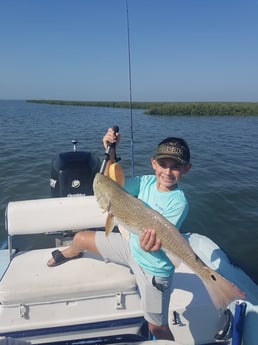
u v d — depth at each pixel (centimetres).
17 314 118
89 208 147
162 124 1575
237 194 432
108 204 109
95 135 1044
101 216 148
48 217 144
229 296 102
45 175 518
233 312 141
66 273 128
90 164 196
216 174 542
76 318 122
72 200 149
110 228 112
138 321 126
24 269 131
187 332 132
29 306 119
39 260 138
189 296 137
